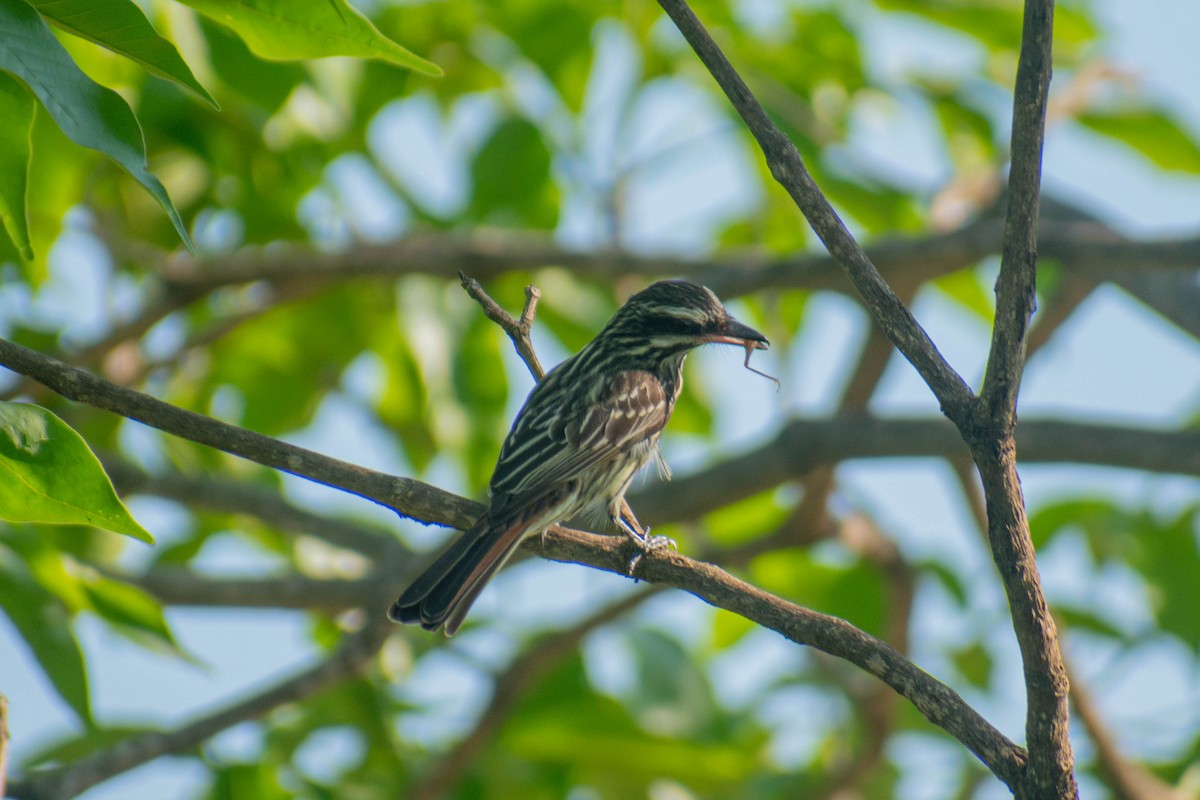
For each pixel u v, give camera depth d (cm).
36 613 872
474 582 878
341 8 608
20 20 532
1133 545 1331
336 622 1455
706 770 1288
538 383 791
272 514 1331
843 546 1431
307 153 1264
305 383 1448
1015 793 606
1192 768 1303
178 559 1456
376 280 1364
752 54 1275
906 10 1242
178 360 1352
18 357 665
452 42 1267
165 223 1284
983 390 607
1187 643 1310
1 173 583
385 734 1245
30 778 1032
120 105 540
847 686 1445
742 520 1572
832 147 1287
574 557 771
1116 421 1167
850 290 1318
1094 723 1323
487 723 1247
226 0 605
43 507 611
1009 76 1269
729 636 1527
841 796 1401
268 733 1220
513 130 1304
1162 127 1241
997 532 603
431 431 1371
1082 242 1213
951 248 1255
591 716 1293
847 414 1260
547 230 1377
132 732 1184
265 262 1306
